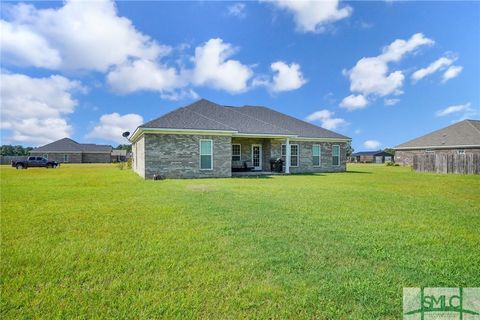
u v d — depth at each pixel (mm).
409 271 3400
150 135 15891
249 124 20469
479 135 29125
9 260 3676
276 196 9070
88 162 59469
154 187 11656
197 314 2498
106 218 6012
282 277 3219
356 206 7387
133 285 3012
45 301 2693
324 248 4168
